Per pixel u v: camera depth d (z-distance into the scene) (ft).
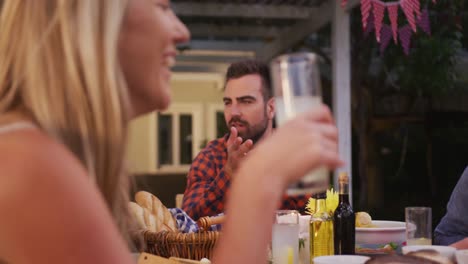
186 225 7.08
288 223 5.83
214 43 34.86
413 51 27.12
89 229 1.72
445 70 27.17
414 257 3.16
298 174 2.03
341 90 22.71
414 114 31.42
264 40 33.71
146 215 6.63
